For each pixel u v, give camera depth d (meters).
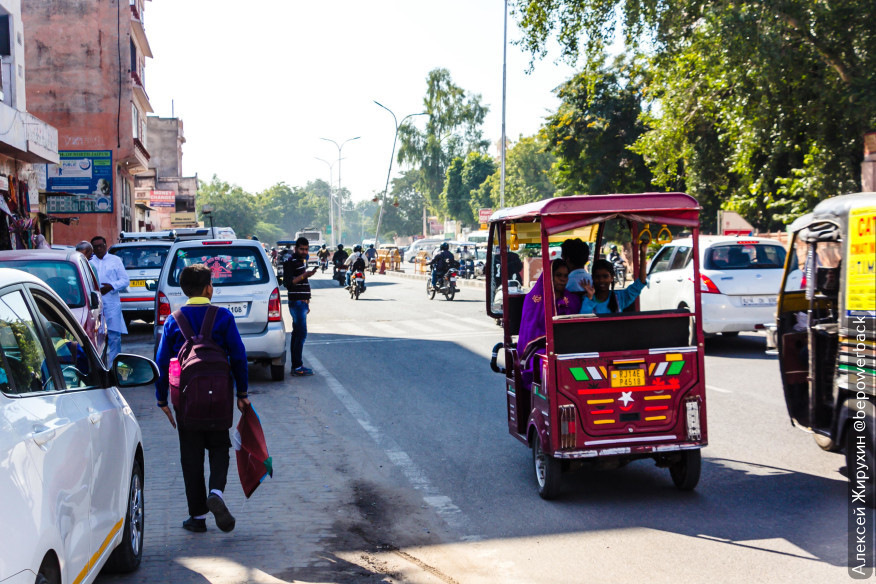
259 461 5.63
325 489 6.80
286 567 5.11
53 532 3.22
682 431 6.31
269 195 184.75
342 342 16.47
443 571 5.04
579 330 6.19
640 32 23.19
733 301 13.72
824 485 6.66
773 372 12.14
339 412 9.78
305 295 12.43
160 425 9.19
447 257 28.62
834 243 6.76
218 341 5.57
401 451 8.00
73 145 35.78
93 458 4.08
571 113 38.12
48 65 35.72
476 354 14.55
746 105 22.44
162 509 6.25
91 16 35.78
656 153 27.22
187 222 66.88
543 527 5.81
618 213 6.13
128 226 42.59
